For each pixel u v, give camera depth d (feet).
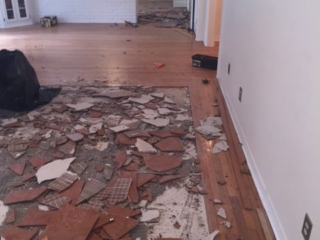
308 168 5.06
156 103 11.69
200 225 6.64
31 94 11.12
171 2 32.48
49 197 7.28
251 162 8.24
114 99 11.91
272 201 6.72
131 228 6.50
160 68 15.20
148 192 7.51
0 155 8.76
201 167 8.38
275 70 6.57
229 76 11.41
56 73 14.49
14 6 22.00
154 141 9.36
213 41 18.37
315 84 4.85
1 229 6.47
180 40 19.72
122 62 15.96
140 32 21.47
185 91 12.72
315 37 4.86
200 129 9.98
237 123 9.87
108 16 23.75
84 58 16.49
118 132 9.73
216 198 7.36
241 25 9.52
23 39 19.66
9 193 7.41
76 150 8.99
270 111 6.88
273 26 6.70
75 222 6.51
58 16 23.65
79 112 10.98
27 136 9.61
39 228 6.47
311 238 4.97
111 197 7.29
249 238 6.36
